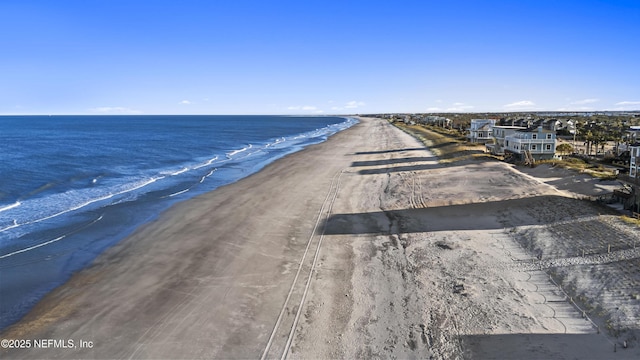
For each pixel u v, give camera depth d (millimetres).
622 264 17969
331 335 14898
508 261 20516
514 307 16250
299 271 20219
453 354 13609
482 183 36844
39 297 17750
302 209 31422
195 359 13539
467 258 21125
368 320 15805
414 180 40906
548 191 31672
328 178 44438
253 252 22672
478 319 15539
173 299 17469
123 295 17844
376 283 18828
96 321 15781
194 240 24609
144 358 13578
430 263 20766
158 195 36812
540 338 14117
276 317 16078
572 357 13031
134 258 21938
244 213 30406
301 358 13633
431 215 28641
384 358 13594
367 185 40062
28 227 27297
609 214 24688
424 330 15047
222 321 15773
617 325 14266
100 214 30266
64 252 22859
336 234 25547
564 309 15859
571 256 19828
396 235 25078
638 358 12609
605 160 49500
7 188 39656
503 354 13406
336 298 17531
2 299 17562
